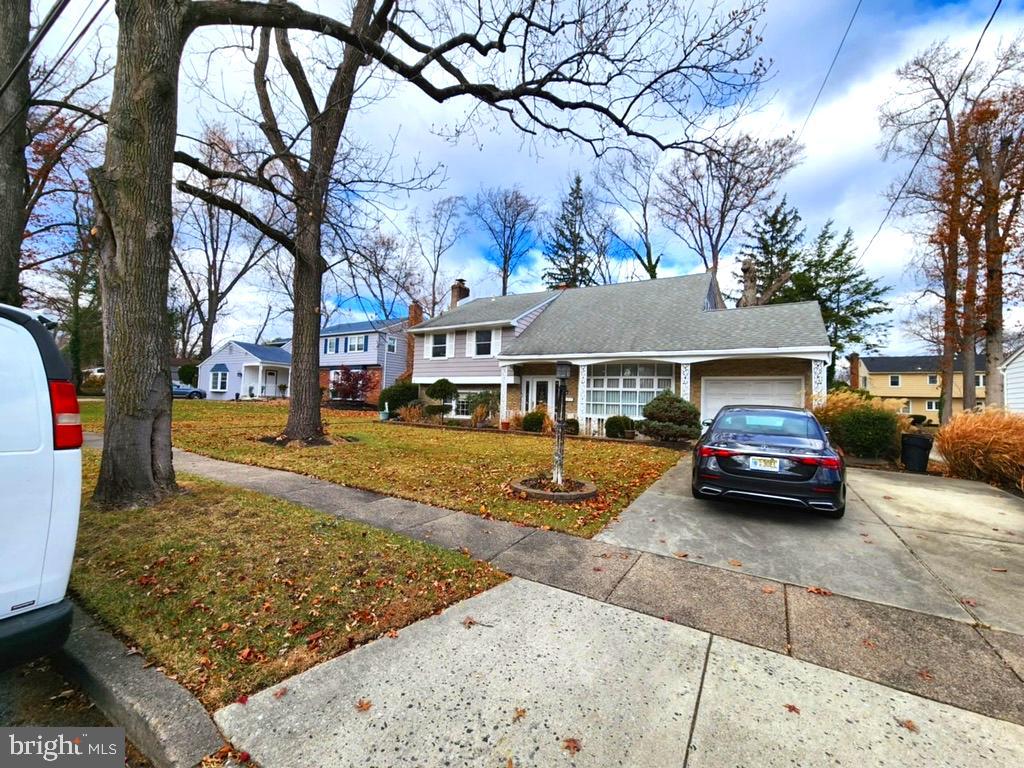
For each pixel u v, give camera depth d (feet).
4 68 26.55
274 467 24.30
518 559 12.87
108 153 15.52
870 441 31.60
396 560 12.25
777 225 91.66
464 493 19.56
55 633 6.83
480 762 6.00
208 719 6.70
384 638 8.87
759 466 15.94
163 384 16.52
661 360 44.96
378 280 27.32
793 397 42.63
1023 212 48.73
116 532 13.29
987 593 11.18
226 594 10.18
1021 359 47.55
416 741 6.33
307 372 32.27
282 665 7.95
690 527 15.92
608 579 11.73
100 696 7.48
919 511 18.51
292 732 6.48
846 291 84.89
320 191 25.13
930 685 7.78
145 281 15.76
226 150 23.21
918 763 6.11
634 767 5.94
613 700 7.22
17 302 28.19
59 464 7.11
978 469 25.41
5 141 27.27
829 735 6.57
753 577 11.96
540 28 21.65
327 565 11.78
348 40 21.12
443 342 68.03
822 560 13.12
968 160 51.21
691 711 7.00
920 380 134.62
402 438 38.88
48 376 7.14
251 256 96.89
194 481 19.33
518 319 59.47
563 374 20.07
